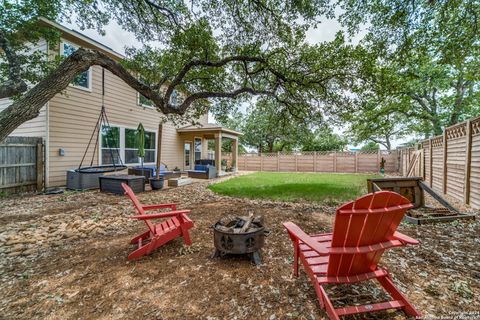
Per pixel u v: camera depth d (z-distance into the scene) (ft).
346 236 5.02
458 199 17.33
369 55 18.04
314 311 5.44
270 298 5.94
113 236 10.64
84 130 25.30
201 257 8.31
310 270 5.76
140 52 20.35
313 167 50.42
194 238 10.16
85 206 16.29
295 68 19.77
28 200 18.11
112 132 28.55
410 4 15.61
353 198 19.06
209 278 6.89
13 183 20.18
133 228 11.76
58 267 7.63
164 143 37.60
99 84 26.78
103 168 25.07
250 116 74.64
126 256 8.43
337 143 72.49
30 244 9.64
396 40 17.58
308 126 26.78
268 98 25.04
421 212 13.50
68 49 23.47
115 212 14.70
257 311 5.46
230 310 5.50
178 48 19.29
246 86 23.66
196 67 21.01
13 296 6.08
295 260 6.88
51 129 22.41
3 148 19.53
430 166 23.31
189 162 45.01
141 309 5.54
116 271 7.32
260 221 9.04
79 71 11.64
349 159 47.83
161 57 20.40
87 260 8.13
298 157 51.49
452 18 16.62
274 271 7.29
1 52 19.92
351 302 5.81
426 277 6.87
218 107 27.12
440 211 13.70
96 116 26.50
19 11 16.60
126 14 17.31
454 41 17.49
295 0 15.11
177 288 6.39
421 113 41.68
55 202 17.49
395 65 20.83
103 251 8.89
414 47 18.06
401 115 44.80
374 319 5.21
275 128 32.55
